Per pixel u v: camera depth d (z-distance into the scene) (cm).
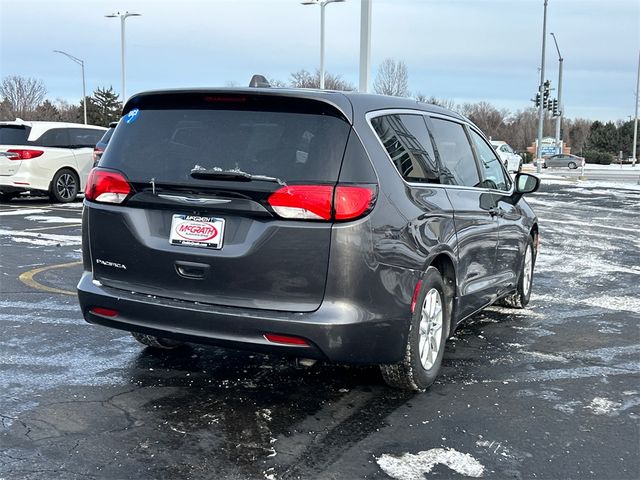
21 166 1481
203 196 374
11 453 330
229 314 365
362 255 360
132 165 400
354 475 318
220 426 369
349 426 374
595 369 484
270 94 376
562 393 435
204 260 373
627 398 429
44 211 1403
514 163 3125
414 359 404
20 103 7550
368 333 368
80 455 331
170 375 447
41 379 433
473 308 519
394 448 348
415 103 470
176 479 310
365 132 379
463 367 483
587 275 861
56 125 1563
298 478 313
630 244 1142
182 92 394
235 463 327
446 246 436
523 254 638
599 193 2277
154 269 389
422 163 436
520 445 356
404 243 386
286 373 456
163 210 389
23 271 776
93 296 407
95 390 417
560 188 2512
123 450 337
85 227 418
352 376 454
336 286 359
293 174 363
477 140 564
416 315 402
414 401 414
